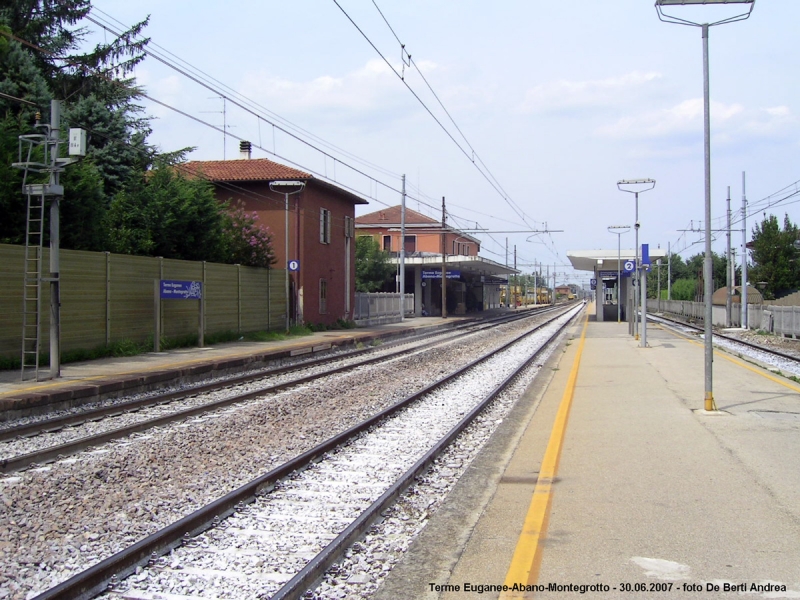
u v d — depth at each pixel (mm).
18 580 5172
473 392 15352
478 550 5387
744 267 40594
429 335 36281
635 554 5176
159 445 9688
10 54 25281
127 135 30469
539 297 158500
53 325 14953
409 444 9984
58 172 15133
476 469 8242
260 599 4867
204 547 5902
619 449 8695
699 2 10773
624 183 31734
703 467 7684
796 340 32500
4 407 11680
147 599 4891
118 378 14961
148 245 23641
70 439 10273
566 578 4762
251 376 17266
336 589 5074
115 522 6516
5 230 18750
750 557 5066
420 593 4723
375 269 58156
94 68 31375
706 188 11195
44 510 6844
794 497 6508
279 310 31391
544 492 6852
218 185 34500
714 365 18969
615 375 16891
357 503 7176
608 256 47344
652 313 83625
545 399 13391
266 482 7652
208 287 25312
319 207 36781
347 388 16109
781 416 10750
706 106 11109
